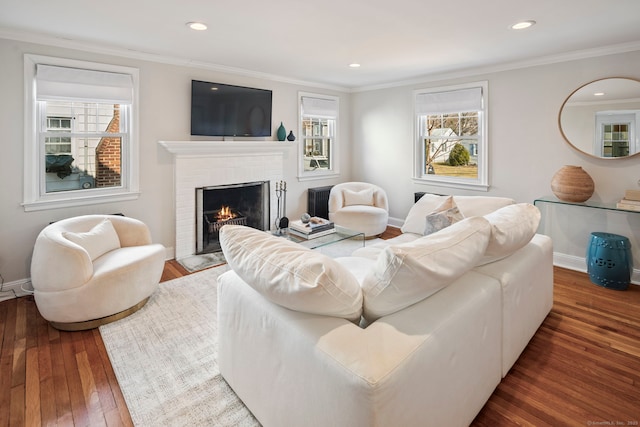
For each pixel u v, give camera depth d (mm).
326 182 5750
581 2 2369
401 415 1127
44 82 3078
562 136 3756
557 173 3648
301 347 1275
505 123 4191
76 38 3115
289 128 5113
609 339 2359
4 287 3033
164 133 3865
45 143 3217
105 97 3418
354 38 3139
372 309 1407
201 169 4129
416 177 5203
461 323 1428
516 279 1926
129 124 3631
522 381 1938
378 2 2365
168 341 2336
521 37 3109
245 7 2441
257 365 1556
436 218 2916
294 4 2395
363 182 5934
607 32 2979
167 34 3020
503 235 1874
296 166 5293
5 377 1976
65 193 3305
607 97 3445
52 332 2449
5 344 2299
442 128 4980
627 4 2402
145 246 2996
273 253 1472
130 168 3658
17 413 1716
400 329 1288
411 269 1289
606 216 3557
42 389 1883
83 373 2014
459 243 1548
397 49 3482
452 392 1403
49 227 2582
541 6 2436
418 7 2451
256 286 1452
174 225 4027
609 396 1819
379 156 5668
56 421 1668
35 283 2408
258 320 1528
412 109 5156
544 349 2246
